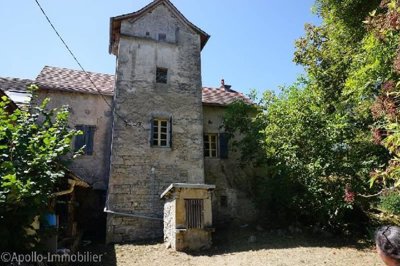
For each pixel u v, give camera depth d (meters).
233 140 15.23
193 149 13.27
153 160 12.60
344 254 8.73
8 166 4.91
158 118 13.22
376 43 6.23
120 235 11.41
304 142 11.34
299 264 7.88
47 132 5.74
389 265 2.06
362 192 10.17
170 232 10.14
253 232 11.72
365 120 10.41
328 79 13.60
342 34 10.98
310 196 10.91
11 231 5.04
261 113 13.70
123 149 12.36
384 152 10.18
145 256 9.03
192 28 15.02
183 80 14.09
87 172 13.38
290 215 12.60
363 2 9.54
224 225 13.39
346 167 10.41
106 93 14.49
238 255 8.82
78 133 6.27
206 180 14.23
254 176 14.64
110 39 14.97
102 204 13.26
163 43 14.35
